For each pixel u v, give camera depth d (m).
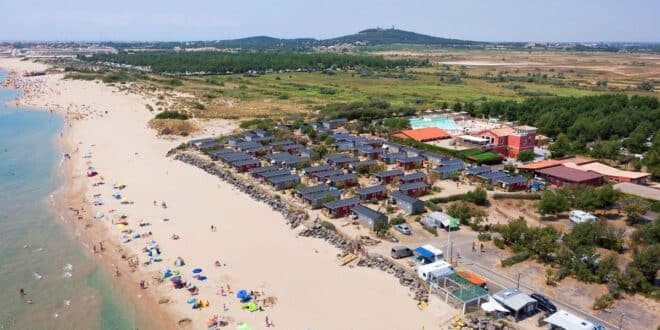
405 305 69.44
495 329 62.22
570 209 105.69
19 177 128.50
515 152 150.75
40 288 74.50
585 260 77.25
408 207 103.06
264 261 83.00
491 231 93.88
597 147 148.75
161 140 170.00
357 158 142.00
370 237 90.94
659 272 76.81
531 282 74.44
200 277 77.12
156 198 114.19
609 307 67.44
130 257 84.56
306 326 64.62
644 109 197.12
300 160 137.75
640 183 123.94
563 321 61.47
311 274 78.56
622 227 97.44
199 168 138.38
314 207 105.56
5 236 92.44
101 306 69.75
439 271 73.56
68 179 127.50
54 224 98.50
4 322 65.81
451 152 146.75
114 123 195.50
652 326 63.09
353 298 71.50
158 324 65.31
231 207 108.62
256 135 167.88
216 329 63.59
